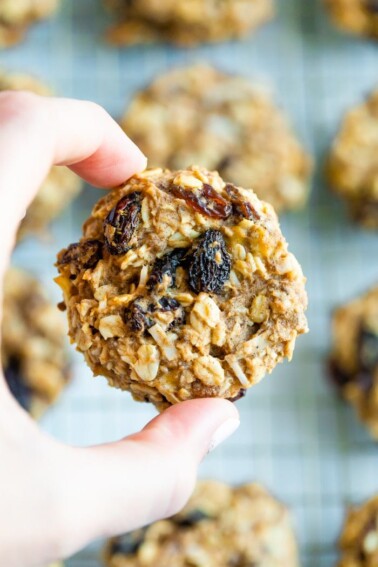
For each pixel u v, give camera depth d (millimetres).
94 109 316
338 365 526
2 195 284
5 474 278
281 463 527
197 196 309
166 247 309
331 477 528
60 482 281
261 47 571
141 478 291
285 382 536
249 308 309
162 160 512
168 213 309
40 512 279
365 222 543
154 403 317
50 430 516
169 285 307
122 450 293
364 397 514
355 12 557
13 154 288
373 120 549
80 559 501
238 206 310
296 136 565
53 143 300
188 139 518
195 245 310
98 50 562
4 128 290
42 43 559
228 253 310
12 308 505
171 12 536
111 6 551
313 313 546
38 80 537
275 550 479
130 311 305
